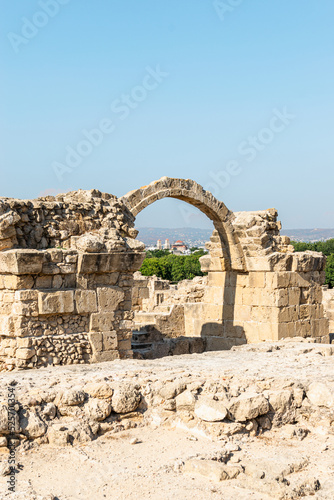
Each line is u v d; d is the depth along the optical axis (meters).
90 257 14.78
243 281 21.80
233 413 9.11
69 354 14.40
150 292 28.56
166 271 87.31
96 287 15.20
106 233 15.81
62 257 14.55
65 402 8.85
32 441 8.27
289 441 9.18
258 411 9.20
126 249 15.84
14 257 13.47
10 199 14.11
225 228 21.33
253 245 21.09
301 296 21.89
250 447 8.77
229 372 11.01
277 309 20.72
